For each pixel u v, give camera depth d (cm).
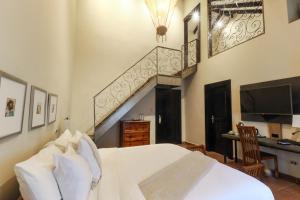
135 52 594
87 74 539
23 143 155
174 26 649
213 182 167
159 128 616
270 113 350
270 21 361
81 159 149
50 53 235
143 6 614
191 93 611
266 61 366
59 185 123
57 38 274
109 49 565
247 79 409
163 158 242
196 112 585
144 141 543
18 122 141
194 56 600
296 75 313
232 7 474
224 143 456
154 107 612
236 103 438
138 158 243
